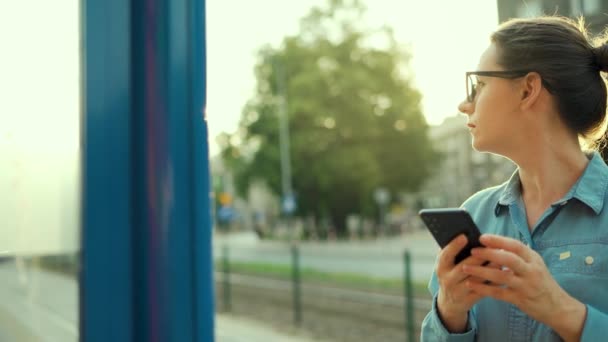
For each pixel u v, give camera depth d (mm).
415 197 48000
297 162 38250
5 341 1138
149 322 1091
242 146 40469
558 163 1345
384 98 38750
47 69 1121
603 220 1271
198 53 1146
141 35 1119
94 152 1081
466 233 1151
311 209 41969
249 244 42781
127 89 1108
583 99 1328
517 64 1328
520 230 1355
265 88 39562
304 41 38656
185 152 1121
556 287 1135
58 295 1092
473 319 1344
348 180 38094
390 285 13195
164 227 1094
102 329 1073
